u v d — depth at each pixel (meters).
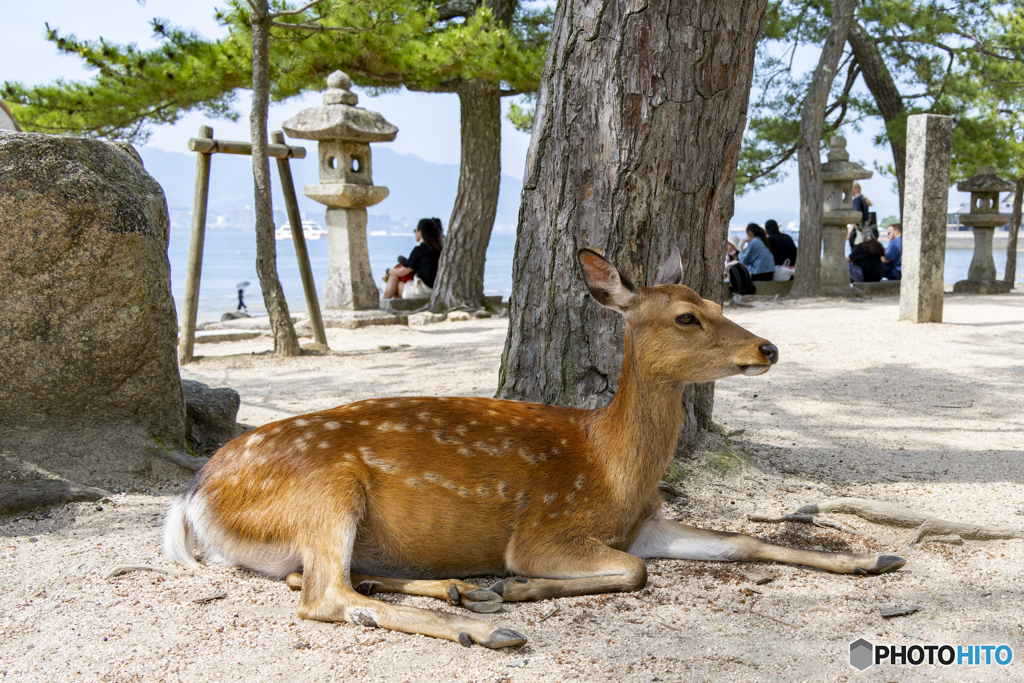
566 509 2.96
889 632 2.64
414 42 11.90
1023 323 10.98
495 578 3.08
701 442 4.56
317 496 2.76
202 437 4.98
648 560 3.25
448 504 2.87
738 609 2.80
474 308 13.36
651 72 3.97
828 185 16.06
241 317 12.60
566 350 4.21
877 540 3.49
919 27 17.75
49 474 3.87
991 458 4.89
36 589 2.87
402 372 7.91
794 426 5.80
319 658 2.41
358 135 11.52
